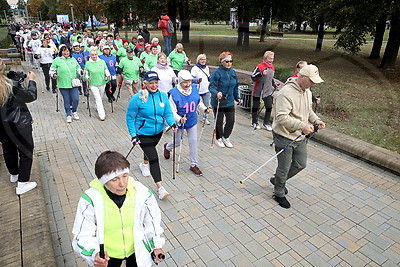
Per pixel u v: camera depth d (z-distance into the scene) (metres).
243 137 5.34
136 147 4.82
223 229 2.95
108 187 1.59
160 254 1.75
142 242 1.74
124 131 5.52
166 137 5.24
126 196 1.68
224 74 4.45
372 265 2.54
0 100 2.81
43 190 3.55
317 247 2.73
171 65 5.58
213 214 3.18
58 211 3.19
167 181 3.83
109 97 7.33
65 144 4.90
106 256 1.56
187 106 3.66
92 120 6.13
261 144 5.05
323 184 3.84
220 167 4.23
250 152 4.74
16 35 12.49
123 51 8.00
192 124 3.83
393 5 7.38
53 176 3.89
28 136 3.11
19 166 3.16
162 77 5.18
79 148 4.76
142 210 1.74
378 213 3.26
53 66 5.62
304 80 2.80
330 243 2.79
